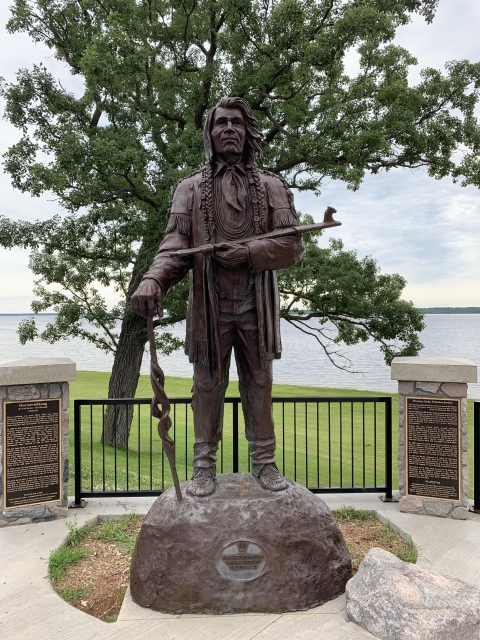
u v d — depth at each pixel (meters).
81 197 9.51
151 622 3.19
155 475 7.70
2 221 10.34
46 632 3.15
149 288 3.40
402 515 5.18
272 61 9.30
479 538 4.60
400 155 10.22
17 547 4.48
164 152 9.61
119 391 11.32
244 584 3.28
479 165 10.09
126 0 10.08
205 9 10.55
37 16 10.90
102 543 4.64
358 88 9.42
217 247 3.46
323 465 8.19
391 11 10.08
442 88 9.77
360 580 3.31
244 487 3.82
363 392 16.39
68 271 11.91
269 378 3.83
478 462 5.33
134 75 9.23
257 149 3.81
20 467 5.05
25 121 9.72
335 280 10.97
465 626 2.89
